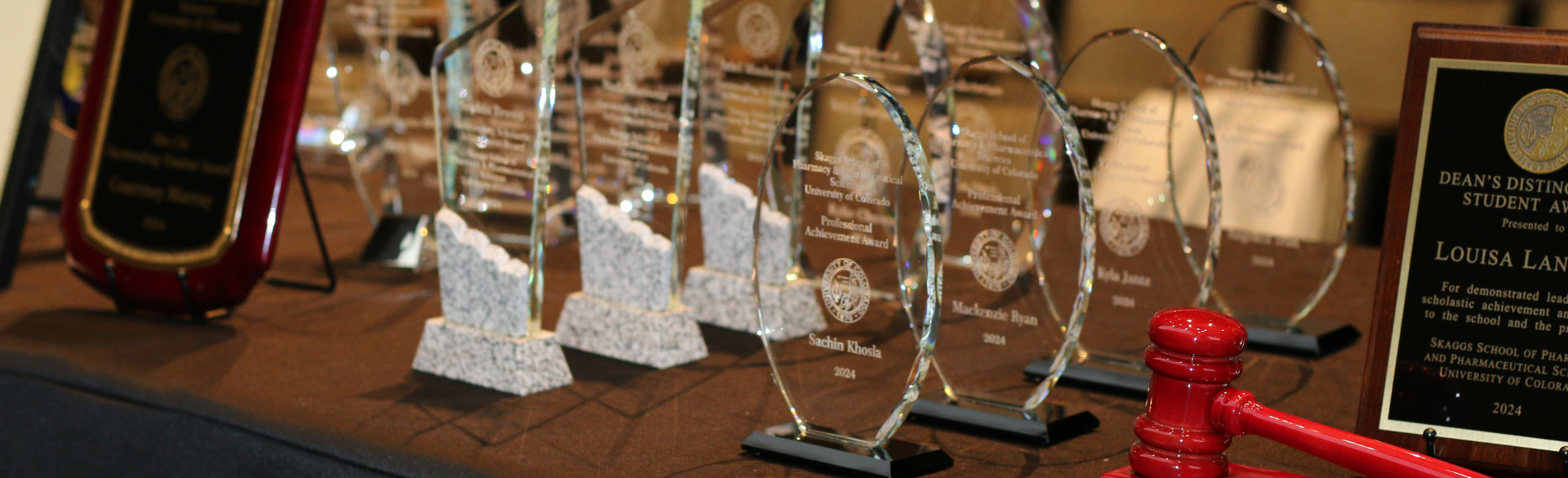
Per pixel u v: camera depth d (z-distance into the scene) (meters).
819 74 2.43
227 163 2.63
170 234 2.66
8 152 3.17
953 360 1.95
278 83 2.62
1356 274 3.22
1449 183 1.71
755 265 1.79
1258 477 1.40
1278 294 2.54
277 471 1.95
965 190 1.93
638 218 2.35
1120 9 4.30
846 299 1.73
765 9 2.46
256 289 2.97
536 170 2.10
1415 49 1.71
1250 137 2.52
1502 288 1.71
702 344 2.39
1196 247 2.18
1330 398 2.16
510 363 2.13
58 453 2.25
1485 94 1.69
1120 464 1.78
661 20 2.28
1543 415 1.70
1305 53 2.41
